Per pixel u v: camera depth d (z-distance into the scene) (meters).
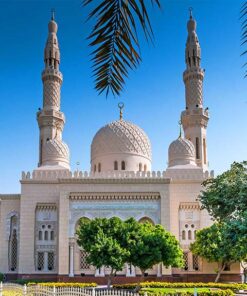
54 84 65.75
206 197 35.88
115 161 64.00
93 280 52.00
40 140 64.56
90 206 54.94
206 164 64.25
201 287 40.66
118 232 42.06
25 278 53.91
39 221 56.41
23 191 57.16
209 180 37.59
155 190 55.66
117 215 54.72
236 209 33.59
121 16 4.66
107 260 39.94
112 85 4.97
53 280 54.00
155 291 32.47
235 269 53.91
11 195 59.59
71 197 55.03
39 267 55.09
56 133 64.81
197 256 54.84
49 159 61.12
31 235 55.69
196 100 65.56
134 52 4.74
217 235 47.81
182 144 62.19
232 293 33.31
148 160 66.38
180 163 61.25
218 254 46.94
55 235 55.97
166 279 52.12
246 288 40.44
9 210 59.25
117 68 4.89
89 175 57.78
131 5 4.53
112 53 4.83
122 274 52.81
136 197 55.16
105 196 55.09
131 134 65.50
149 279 52.12
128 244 41.47
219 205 35.00
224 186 34.03
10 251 57.72
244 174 34.19
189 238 55.72
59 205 55.09
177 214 56.47
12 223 58.91
